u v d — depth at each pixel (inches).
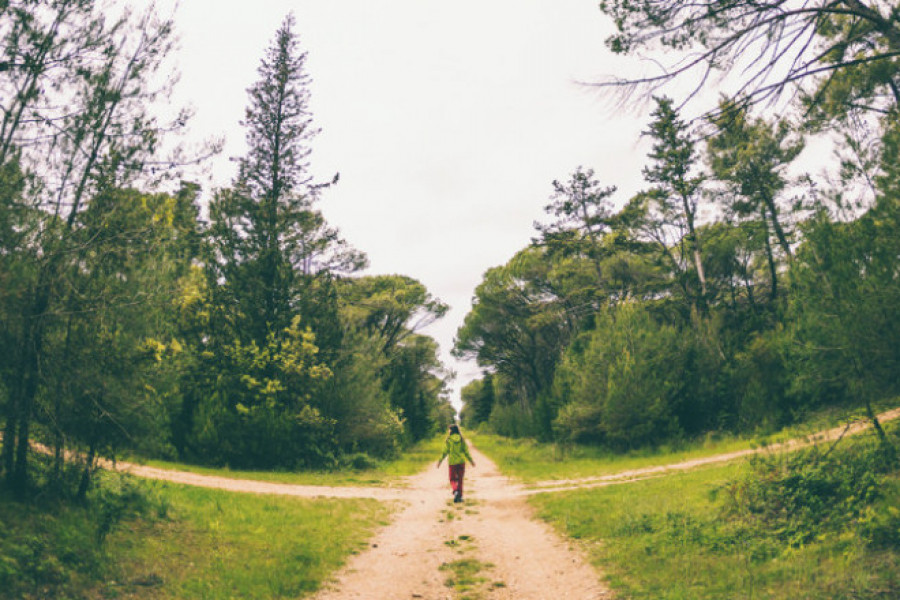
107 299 267.0
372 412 972.6
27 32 238.1
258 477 656.4
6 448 249.1
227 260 855.7
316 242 927.7
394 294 1705.2
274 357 828.6
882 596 163.6
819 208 383.9
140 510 302.0
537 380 1902.1
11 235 228.1
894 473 271.4
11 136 238.2
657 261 1312.7
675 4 193.3
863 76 283.0
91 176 262.1
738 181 1035.3
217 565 247.4
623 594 209.5
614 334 1003.3
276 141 958.4
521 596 224.4
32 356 247.8
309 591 231.5
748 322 1077.1
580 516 369.7
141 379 286.8
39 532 219.6
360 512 426.3
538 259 1588.3
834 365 356.5
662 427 938.7
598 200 1403.8
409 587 240.8
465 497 530.3
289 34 983.6
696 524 283.0
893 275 330.3
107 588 200.7
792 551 221.0
